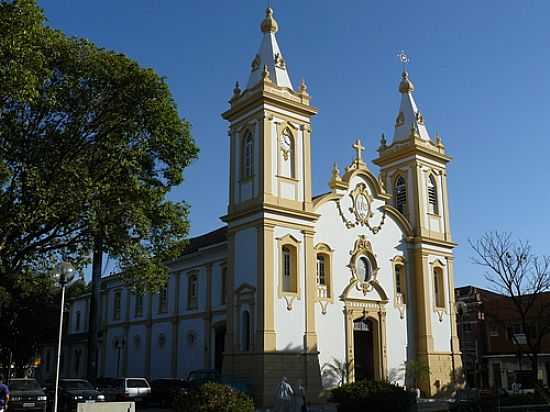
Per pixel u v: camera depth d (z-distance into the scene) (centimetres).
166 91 2289
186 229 2436
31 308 4434
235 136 3500
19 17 1775
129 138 2266
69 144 2183
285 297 3153
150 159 2362
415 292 3938
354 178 3722
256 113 3378
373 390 2228
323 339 3331
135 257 2295
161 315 4609
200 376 3170
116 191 2197
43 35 2047
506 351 5169
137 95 2233
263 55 3553
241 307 3200
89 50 2214
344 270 3541
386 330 3691
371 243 3734
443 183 4334
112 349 5269
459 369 3962
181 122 2367
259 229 3186
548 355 4872
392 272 3828
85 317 6062
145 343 4744
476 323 5412
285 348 3089
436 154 4288
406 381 3712
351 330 3472
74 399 2805
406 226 3984
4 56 1748
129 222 2248
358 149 3794
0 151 2053
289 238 3250
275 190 3266
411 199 4159
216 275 4062
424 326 3850
